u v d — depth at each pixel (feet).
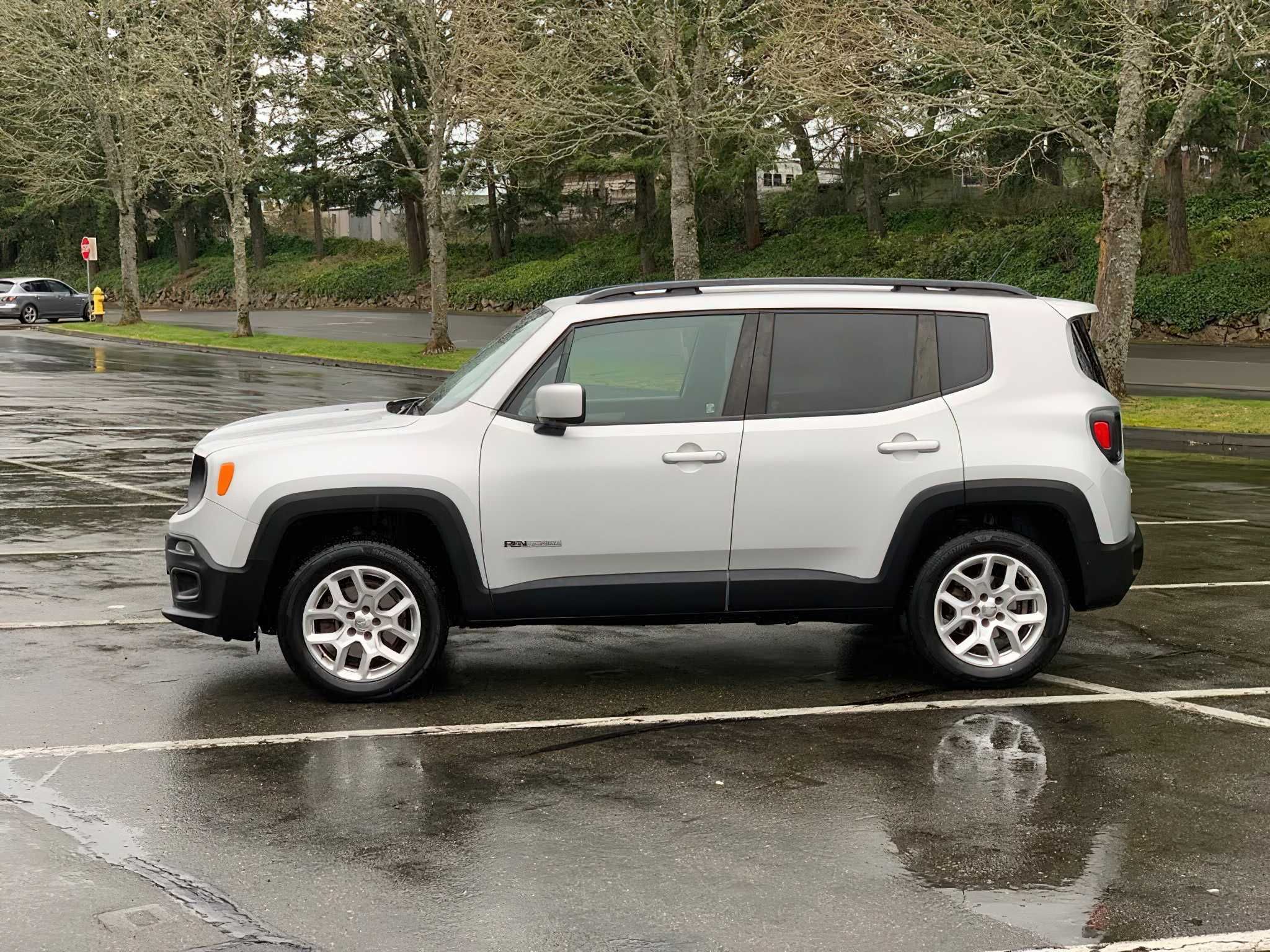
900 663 24.02
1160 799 17.02
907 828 15.97
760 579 21.66
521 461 21.21
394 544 21.79
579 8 85.46
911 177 150.61
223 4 124.67
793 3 78.79
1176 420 63.16
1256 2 62.18
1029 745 19.24
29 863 14.76
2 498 42.16
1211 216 139.64
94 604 28.04
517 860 14.97
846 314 22.07
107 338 135.44
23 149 161.58
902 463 21.70
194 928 13.17
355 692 21.16
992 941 13.00
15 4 141.18
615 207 192.44
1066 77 65.41
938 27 67.67
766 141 113.39
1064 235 141.59
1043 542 23.07
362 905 13.76
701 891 14.15
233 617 21.13
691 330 21.79
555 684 22.50
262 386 84.12
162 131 142.41
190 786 17.34
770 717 20.58
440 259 106.32
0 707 20.83
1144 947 12.89
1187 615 27.61
